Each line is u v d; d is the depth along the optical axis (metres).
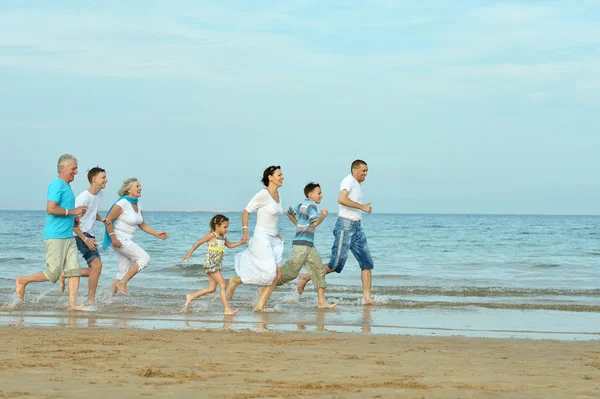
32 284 13.33
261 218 9.64
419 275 17.03
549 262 22.50
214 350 5.86
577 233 52.91
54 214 9.23
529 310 9.99
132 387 4.14
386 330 7.91
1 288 12.58
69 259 9.47
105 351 5.70
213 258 9.30
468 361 5.50
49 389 4.04
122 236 10.59
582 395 4.11
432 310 9.94
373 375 4.73
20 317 8.73
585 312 9.80
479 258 24.50
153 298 11.09
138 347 5.97
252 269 9.56
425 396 4.01
